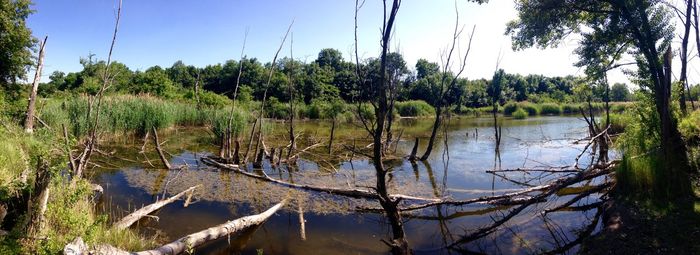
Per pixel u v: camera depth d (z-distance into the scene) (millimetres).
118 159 14977
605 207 8039
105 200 9609
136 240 6309
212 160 14453
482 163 15203
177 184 11289
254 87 58094
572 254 6496
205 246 6770
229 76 63531
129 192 10398
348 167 14398
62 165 6043
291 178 12516
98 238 5805
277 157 16359
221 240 7027
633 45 10914
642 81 9914
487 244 7031
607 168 9477
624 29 10000
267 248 6781
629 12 9633
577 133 25859
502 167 14312
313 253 6609
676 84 9703
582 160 15555
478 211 8930
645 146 9008
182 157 16016
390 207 6375
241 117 20578
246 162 14906
